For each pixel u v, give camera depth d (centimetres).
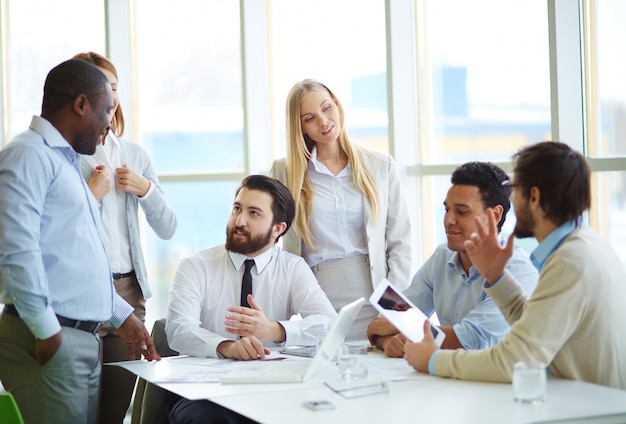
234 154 496
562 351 223
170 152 505
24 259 242
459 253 289
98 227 275
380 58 462
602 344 221
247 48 481
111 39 491
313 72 481
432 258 309
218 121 497
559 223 224
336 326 239
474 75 437
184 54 500
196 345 288
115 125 352
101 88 265
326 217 354
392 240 363
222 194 494
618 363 224
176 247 502
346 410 197
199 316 310
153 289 504
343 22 472
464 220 275
